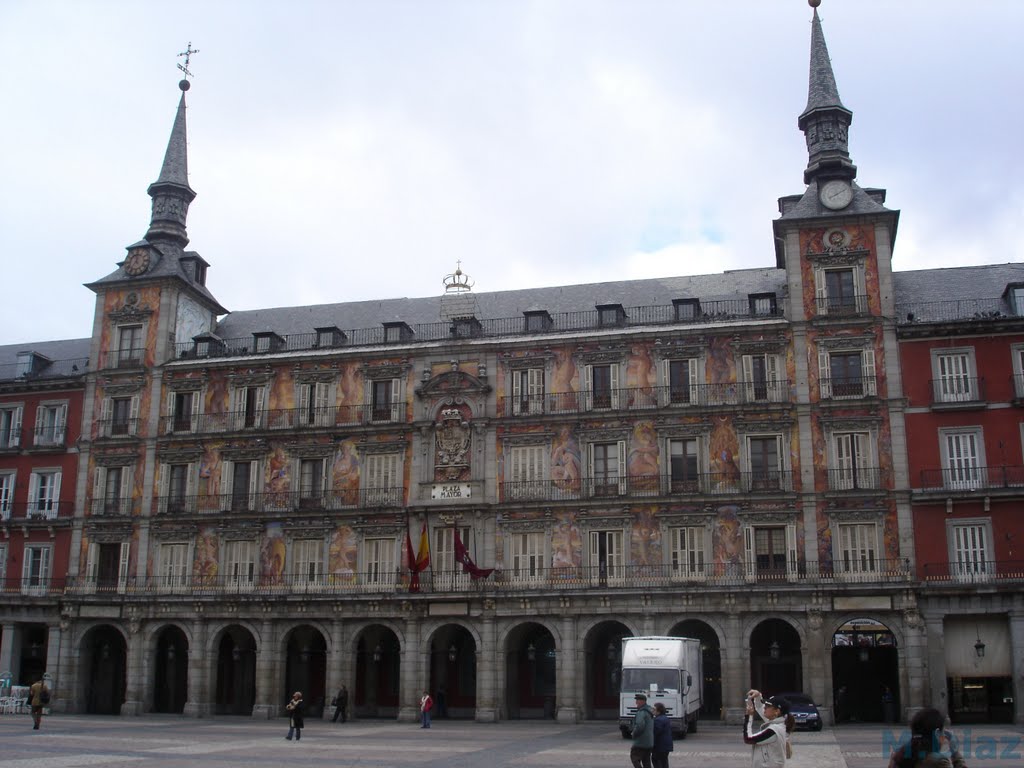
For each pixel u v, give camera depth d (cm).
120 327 6731
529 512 5759
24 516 6569
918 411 5422
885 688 5481
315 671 6325
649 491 5628
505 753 3534
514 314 6531
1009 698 5091
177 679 6419
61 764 3052
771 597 5269
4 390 6831
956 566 5184
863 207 5700
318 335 6475
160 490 6356
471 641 6162
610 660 5862
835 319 5575
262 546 6122
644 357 5831
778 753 1777
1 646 6406
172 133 7356
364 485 6072
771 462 5538
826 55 6259
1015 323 5372
